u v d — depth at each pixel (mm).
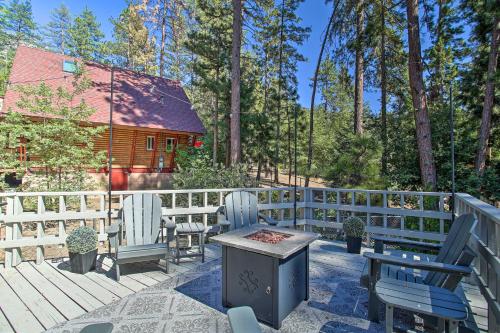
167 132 11070
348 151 6719
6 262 3309
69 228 5914
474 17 9039
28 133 6496
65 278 3023
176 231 3443
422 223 4152
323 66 11828
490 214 1930
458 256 2025
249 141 11531
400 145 8648
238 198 4043
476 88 9312
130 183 10641
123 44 20516
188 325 2135
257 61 13273
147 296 2605
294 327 2123
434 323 1907
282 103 12953
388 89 11023
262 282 2184
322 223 4809
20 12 25203
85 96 10250
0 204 3455
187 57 18453
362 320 2215
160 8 17766
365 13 9164
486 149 8250
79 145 8281
